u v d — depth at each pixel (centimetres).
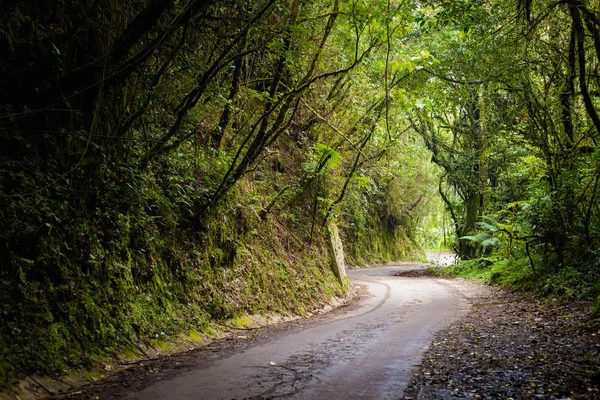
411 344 881
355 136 1881
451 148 2777
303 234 1770
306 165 1706
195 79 1099
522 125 1778
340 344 895
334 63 1559
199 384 620
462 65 1716
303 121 1908
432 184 3719
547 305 1228
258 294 1250
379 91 1681
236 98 1314
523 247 1781
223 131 1332
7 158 738
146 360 769
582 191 1444
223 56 964
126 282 863
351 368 704
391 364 726
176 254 1041
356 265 3500
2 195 691
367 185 1962
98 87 827
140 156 1023
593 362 632
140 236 948
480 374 641
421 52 1472
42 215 733
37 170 765
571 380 576
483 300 1526
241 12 1097
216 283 1130
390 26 1253
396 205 3841
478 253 2647
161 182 1096
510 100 1920
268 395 572
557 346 766
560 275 1392
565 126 1489
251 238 1388
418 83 1877
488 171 2670
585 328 863
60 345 661
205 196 1178
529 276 1614
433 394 564
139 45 918
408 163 2641
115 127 886
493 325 1043
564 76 1388
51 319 673
